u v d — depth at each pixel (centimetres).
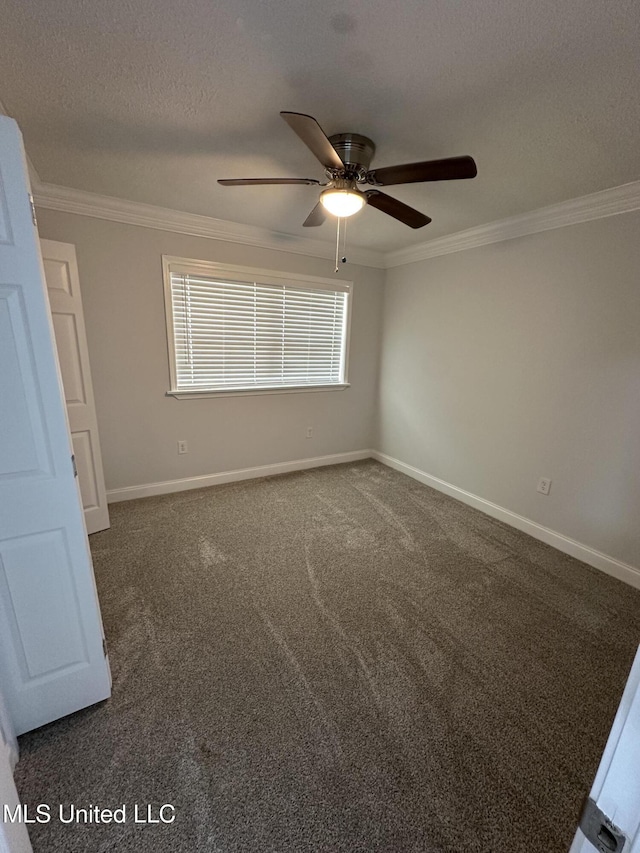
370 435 453
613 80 128
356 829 110
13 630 122
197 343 326
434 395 362
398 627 189
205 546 255
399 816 113
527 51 117
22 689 126
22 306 107
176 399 325
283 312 361
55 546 124
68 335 236
